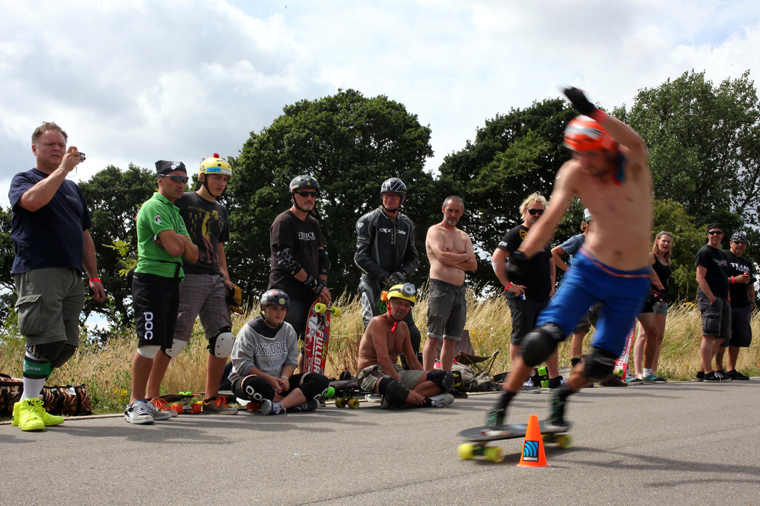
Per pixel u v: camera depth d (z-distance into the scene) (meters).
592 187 2.81
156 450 3.04
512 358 6.15
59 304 3.80
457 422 4.08
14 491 2.23
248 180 28.95
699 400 5.33
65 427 3.84
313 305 5.39
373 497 2.15
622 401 5.25
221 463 2.72
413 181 28.92
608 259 2.78
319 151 28.17
